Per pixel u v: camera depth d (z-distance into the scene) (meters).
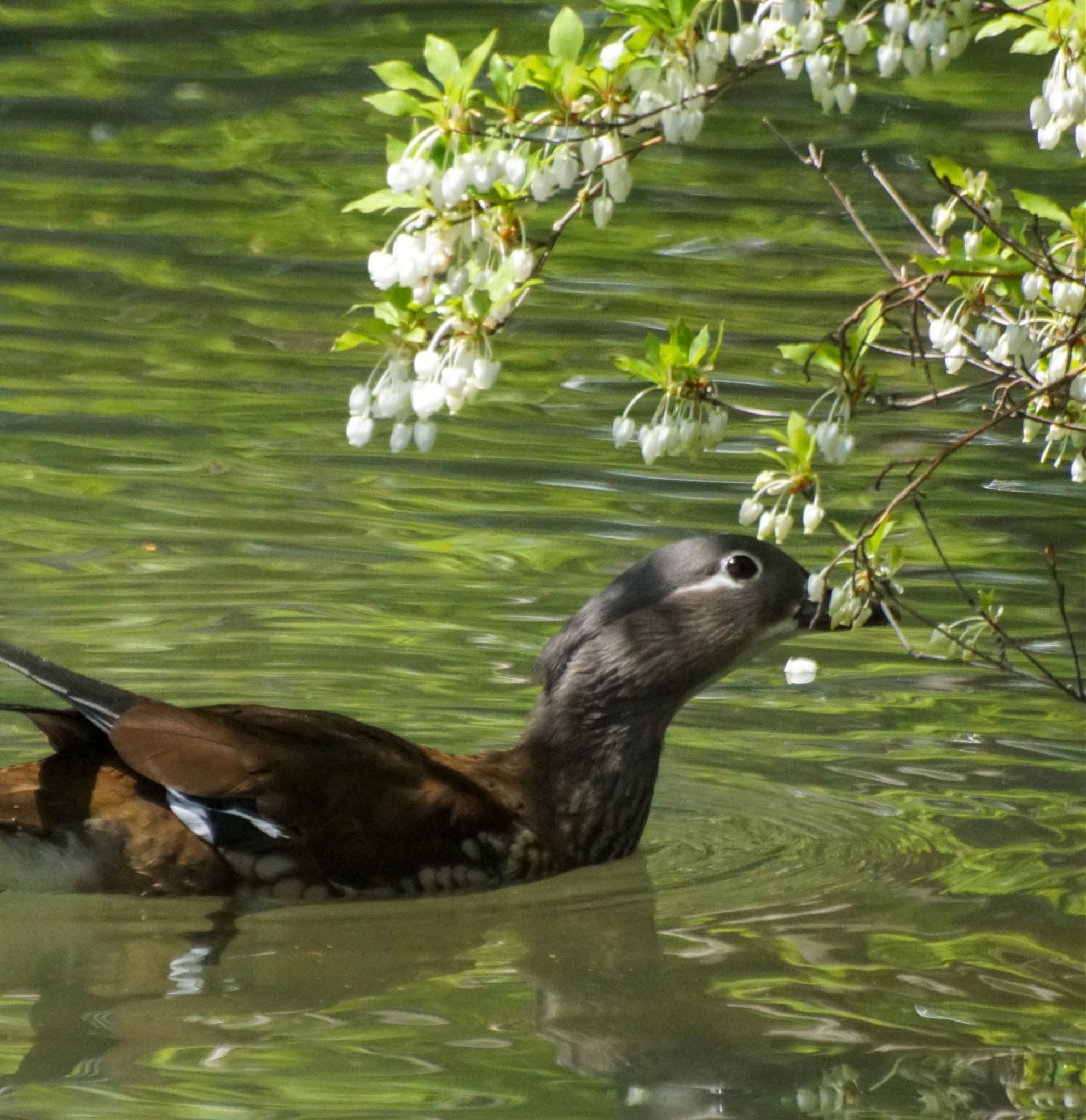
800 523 16.00
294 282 21.48
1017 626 14.24
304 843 10.30
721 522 15.86
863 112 26.81
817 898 10.45
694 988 9.26
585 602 14.15
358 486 16.67
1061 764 12.27
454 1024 8.84
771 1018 8.92
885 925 10.05
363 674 13.27
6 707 10.30
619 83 8.31
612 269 21.73
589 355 19.31
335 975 9.42
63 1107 7.93
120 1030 8.72
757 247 22.41
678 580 11.48
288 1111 7.91
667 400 8.73
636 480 16.78
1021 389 17.78
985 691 13.48
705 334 8.63
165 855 10.23
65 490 16.38
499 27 29.31
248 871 10.27
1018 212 21.44
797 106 27.20
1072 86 8.29
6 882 10.39
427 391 8.24
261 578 14.80
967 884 10.58
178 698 12.75
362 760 10.54
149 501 16.19
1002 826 11.37
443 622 14.13
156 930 9.98
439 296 8.48
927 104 26.98
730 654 11.47
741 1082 8.24
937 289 19.08
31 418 17.78
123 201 23.94
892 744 12.66
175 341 19.73
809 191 24.27
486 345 8.37
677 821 11.67
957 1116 7.91
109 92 27.75
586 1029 8.74
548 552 15.34
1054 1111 7.95
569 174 8.30
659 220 23.42
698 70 8.43
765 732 12.93
